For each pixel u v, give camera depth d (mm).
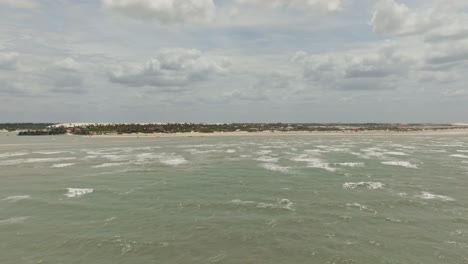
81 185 35469
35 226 22953
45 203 28562
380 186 33688
